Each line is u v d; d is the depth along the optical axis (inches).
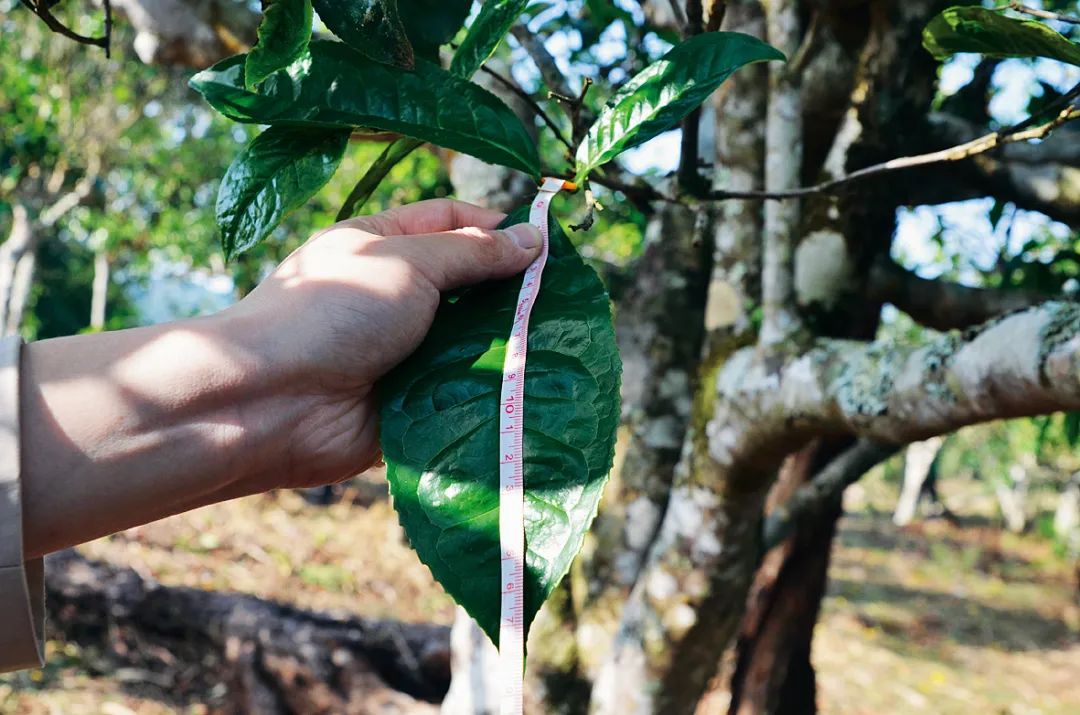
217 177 447.8
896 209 85.5
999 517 885.2
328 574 306.3
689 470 87.0
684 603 88.4
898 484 1183.6
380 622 190.7
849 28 83.7
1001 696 324.8
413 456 34.0
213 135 443.2
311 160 37.8
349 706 173.2
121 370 37.0
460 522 32.0
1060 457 725.3
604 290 37.4
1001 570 620.4
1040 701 326.0
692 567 87.4
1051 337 49.3
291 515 384.2
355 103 36.9
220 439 38.0
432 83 37.9
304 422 40.0
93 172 414.3
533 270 39.8
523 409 33.9
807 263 85.4
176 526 324.5
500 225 42.9
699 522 86.0
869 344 67.1
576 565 113.7
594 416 33.4
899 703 301.1
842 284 85.3
